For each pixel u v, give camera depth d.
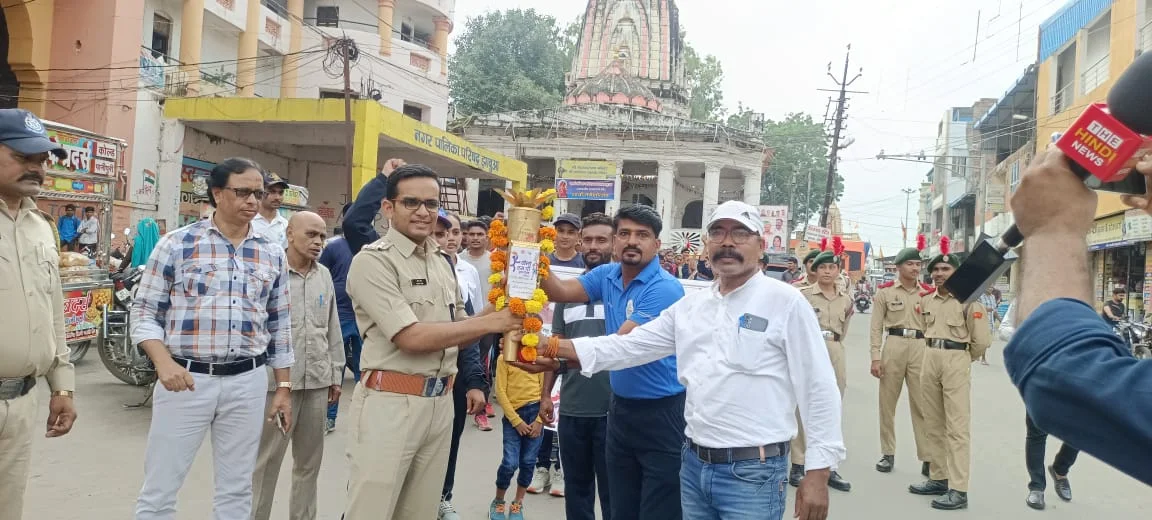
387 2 29.73
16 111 3.31
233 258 3.79
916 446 7.52
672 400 3.69
